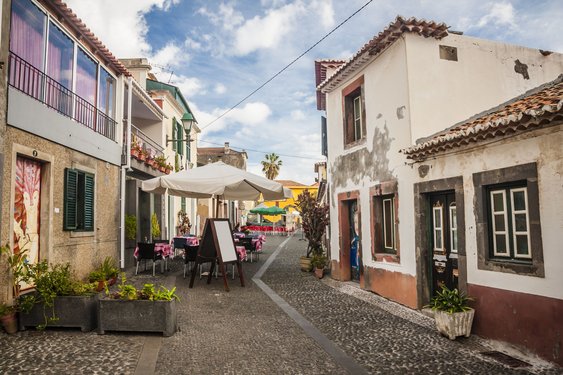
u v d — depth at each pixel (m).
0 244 6.22
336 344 5.70
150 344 5.46
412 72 8.14
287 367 4.80
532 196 5.17
